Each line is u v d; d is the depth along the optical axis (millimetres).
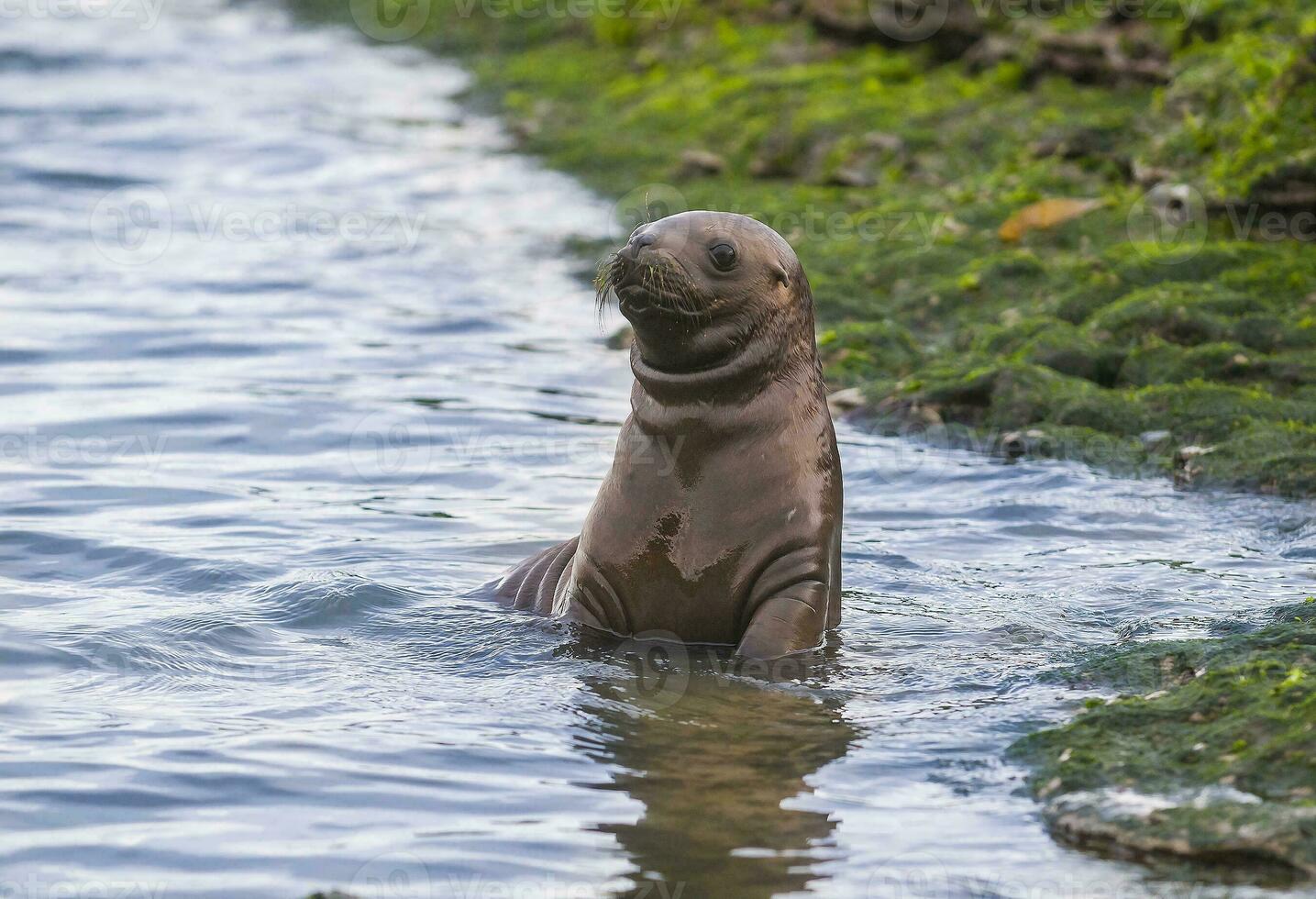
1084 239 40562
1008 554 24469
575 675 18969
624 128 60656
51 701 17656
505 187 56219
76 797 15273
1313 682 16297
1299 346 33125
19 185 54438
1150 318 34250
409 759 16422
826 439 20391
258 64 80312
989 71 55562
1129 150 45344
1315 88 39812
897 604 21953
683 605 19953
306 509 26078
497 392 34219
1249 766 15141
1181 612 21344
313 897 13484
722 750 16797
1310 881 13602
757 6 67500
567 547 22344
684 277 19062
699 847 14547
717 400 19656
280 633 20250
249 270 45094
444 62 79250
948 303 38438
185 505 26094
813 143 53125
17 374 34250
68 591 21609
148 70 77562
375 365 36156
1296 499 27047
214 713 17531
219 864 14070
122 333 38062
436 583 22516
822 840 14695
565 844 14570
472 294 43281
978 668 19266
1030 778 15922
